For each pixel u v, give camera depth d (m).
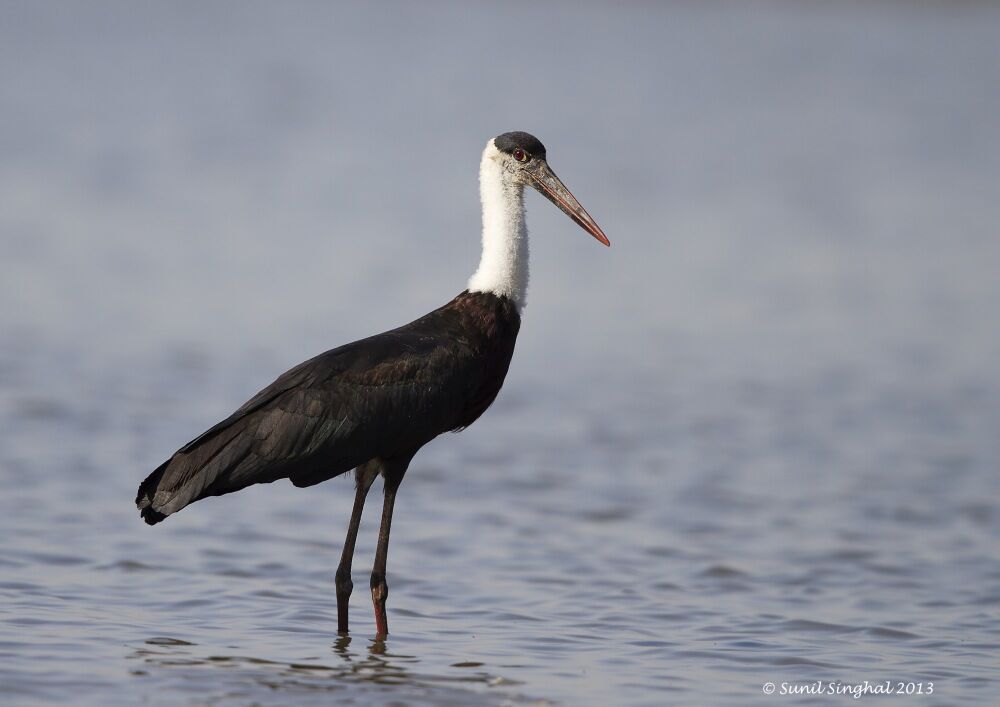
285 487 15.10
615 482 15.82
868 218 32.88
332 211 32.41
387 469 10.16
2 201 31.42
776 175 37.97
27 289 24.55
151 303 24.08
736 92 51.56
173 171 36.09
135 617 10.21
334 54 57.53
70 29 59.19
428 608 10.91
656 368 21.73
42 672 8.75
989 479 16.25
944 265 28.69
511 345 10.66
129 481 14.73
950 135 44.19
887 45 61.50
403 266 27.27
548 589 11.63
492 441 17.69
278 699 8.46
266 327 22.81
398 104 47.78
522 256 10.73
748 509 14.81
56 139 39.16
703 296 26.11
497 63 56.94
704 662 9.72
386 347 10.00
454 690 8.82
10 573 11.26
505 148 10.80
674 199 34.59
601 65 56.66
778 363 22.12
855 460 17.08
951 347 23.16
